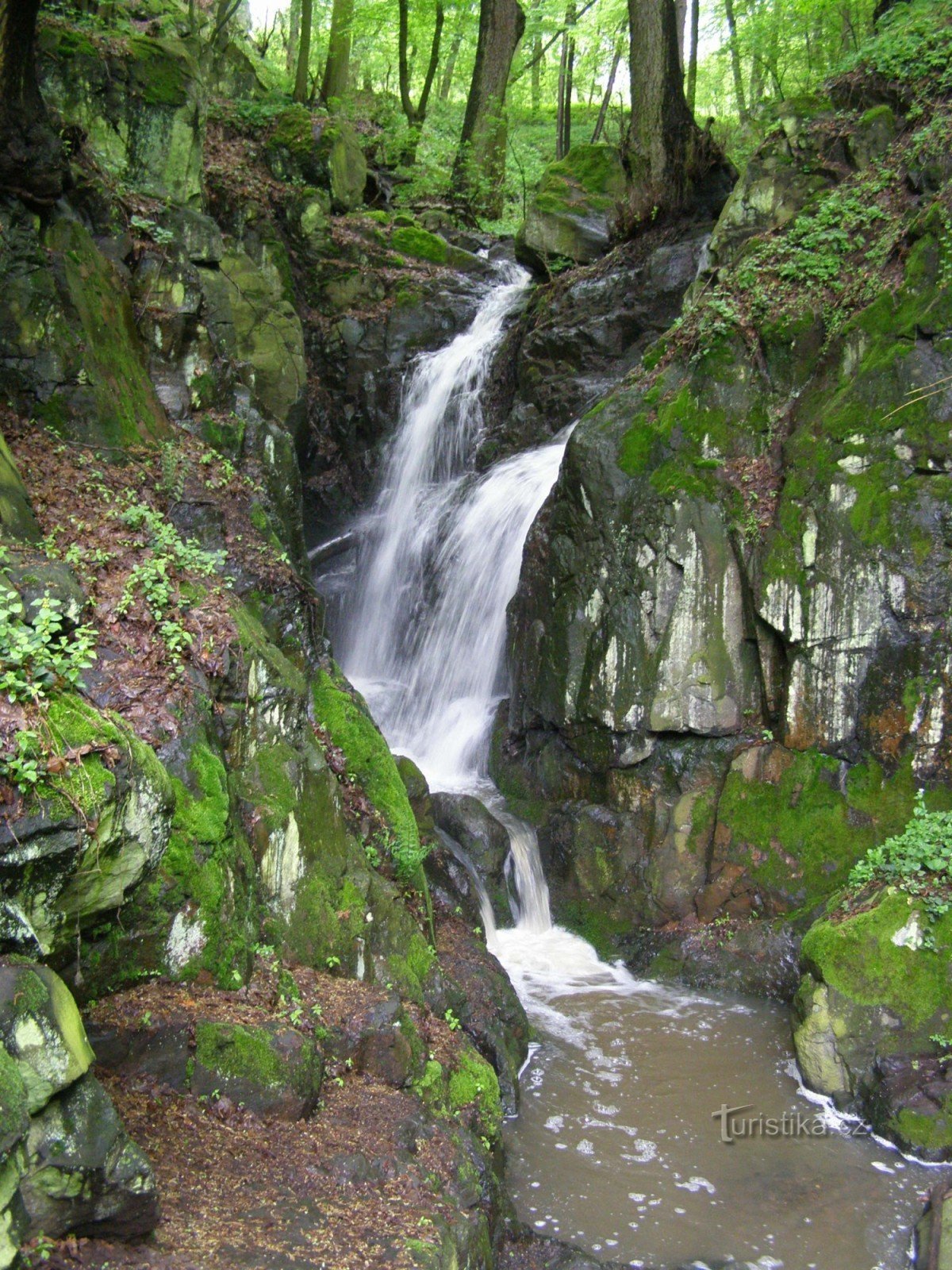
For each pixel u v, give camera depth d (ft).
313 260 54.75
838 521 28.84
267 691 21.52
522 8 68.90
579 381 45.01
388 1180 15.05
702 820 30.76
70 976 14.66
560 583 34.06
